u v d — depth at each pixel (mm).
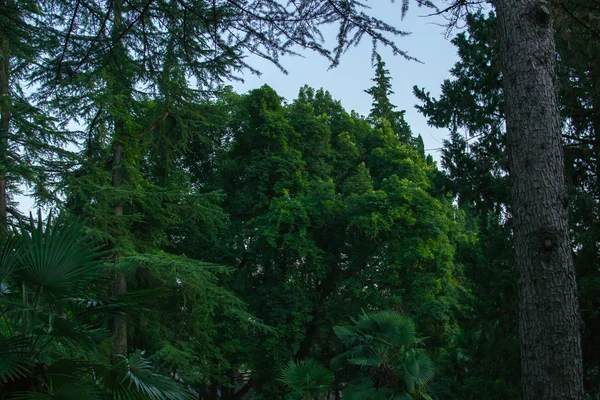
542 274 4465
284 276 22312
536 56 4809
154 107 17359
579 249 10227
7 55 11570
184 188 19906
